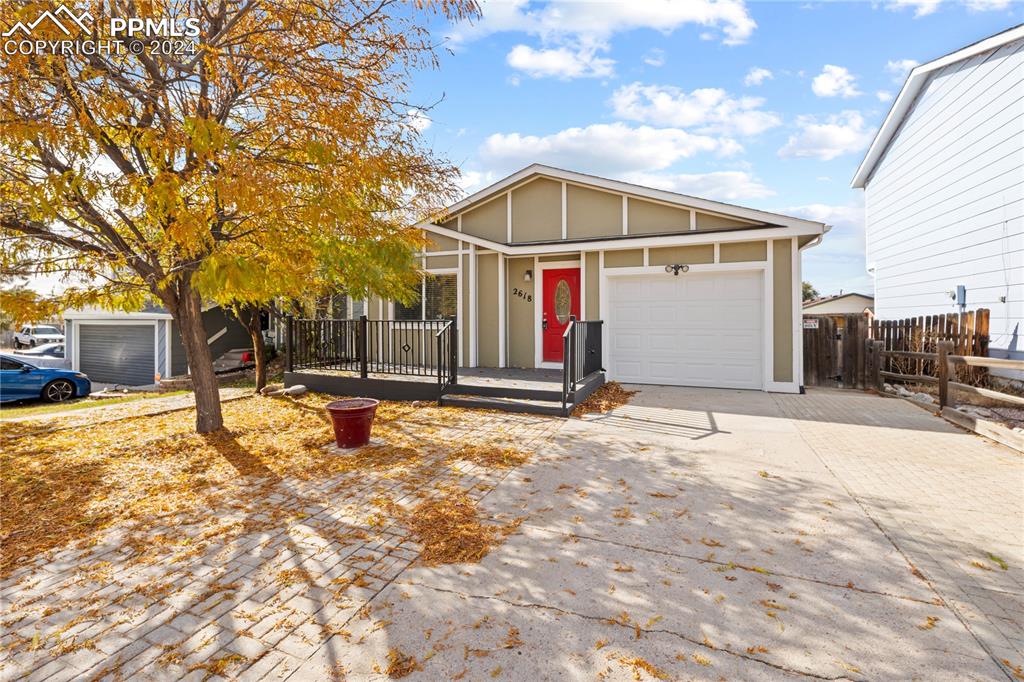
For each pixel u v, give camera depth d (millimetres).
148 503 4180
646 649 2266
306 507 4043
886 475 4625
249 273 4887
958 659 2166
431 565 3066
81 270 5707
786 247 9195
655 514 3787
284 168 5598
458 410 7770
